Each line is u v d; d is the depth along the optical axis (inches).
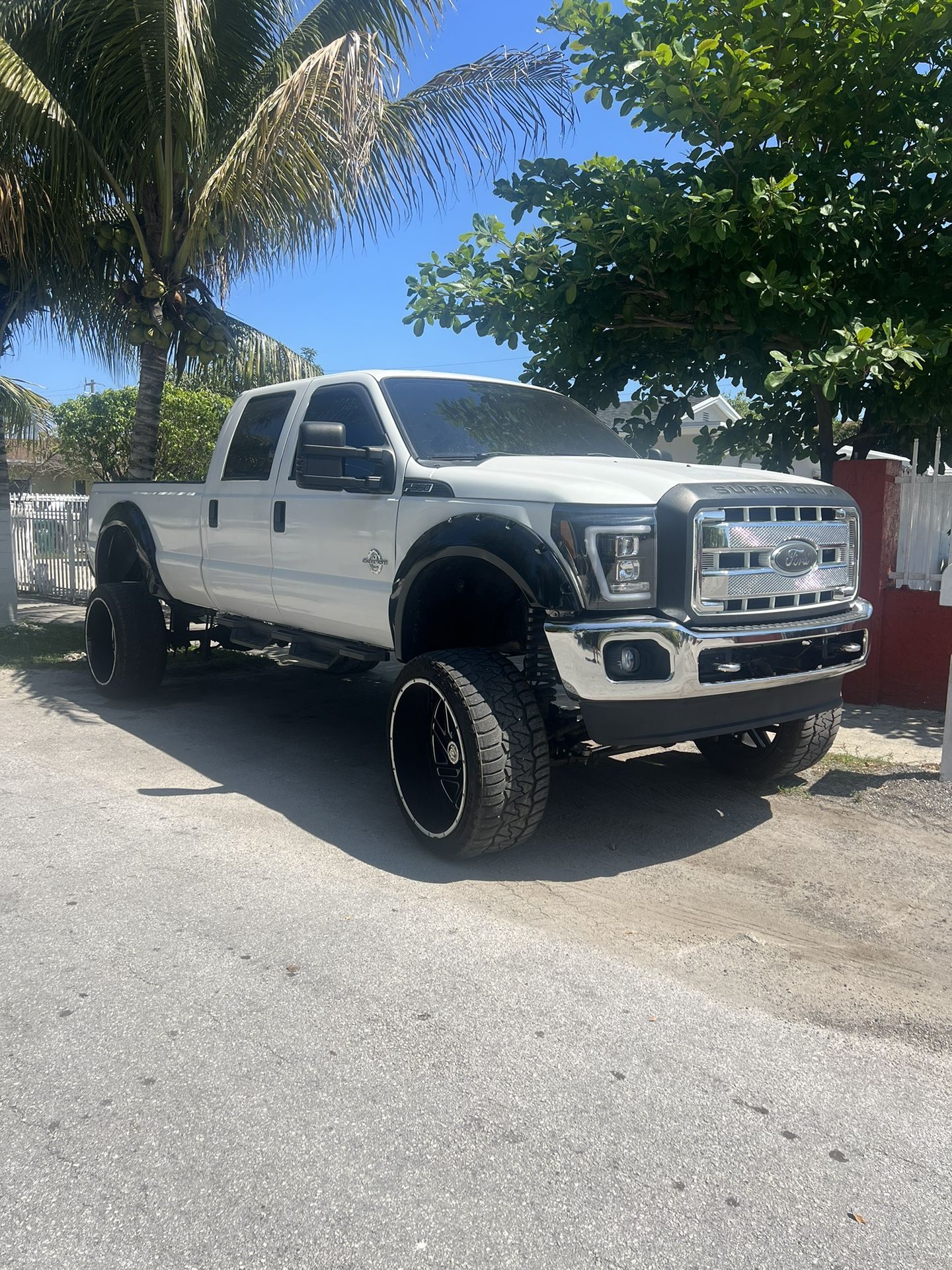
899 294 275.1
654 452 241.1
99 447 1003.9
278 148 347.9
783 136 284.4
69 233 391.9
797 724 200.4
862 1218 86.8
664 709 156.1
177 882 157.2
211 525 247.9
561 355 294.7
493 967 131.1
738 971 133.1
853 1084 107.6
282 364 476.7
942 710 282.4
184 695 303.6
